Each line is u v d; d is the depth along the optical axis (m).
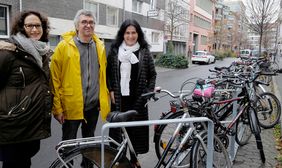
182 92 4.20
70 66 3.49
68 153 2.82
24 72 2.84
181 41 45.28
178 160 3.49
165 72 21.83
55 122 6.72
